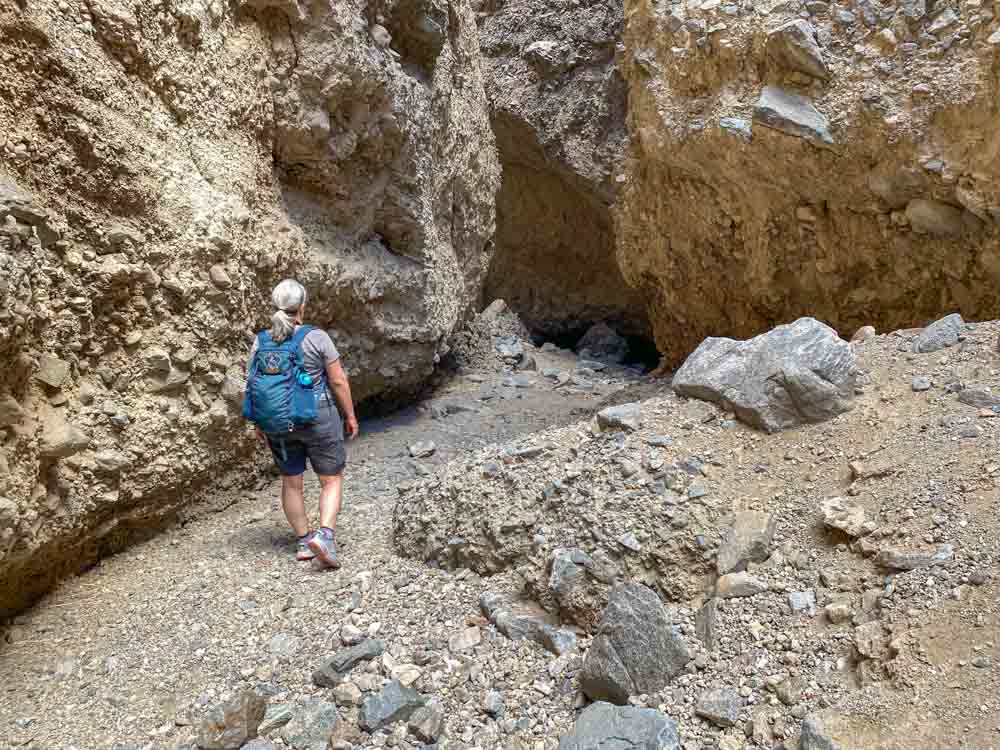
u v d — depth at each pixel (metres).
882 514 2.96
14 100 3.78
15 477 3.48
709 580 3.08
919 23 5.47
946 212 5.54
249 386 4.07
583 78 11.37
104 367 4.24
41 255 3.75
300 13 5.68
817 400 3.63
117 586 4.05
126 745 2.90
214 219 4.91
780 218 6.67
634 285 9.01
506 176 12.95
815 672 2.54
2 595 3.76
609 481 3.54
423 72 7.57
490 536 3.67
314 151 6.03
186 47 4.93
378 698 2.89
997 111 5.03
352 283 6.46
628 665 2.71
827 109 5.81
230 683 3.21
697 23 6.49
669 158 7.14
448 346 8.87
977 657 2.27
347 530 4.59
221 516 5.01
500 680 3.00
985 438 3.12
